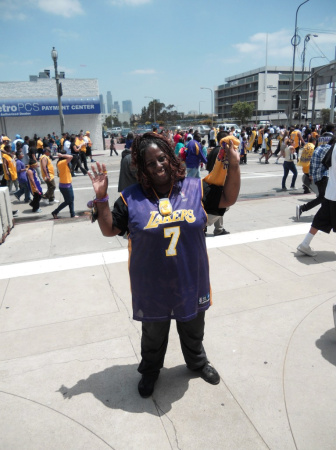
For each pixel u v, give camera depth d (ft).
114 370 9.43
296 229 21.02
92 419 7.85
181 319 7.52
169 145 7.27
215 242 19.06
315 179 21.03
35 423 7.77
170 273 7.25
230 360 9.65
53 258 17.97
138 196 7.35
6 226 22.26
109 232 7.43
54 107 96.84
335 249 17.56
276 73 358.23
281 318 11.59
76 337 10.97
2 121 96.32
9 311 12.70
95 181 7.07
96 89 101.35
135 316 7.70
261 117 326.65
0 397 8.54
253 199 30.37
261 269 15.47
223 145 7.23
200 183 7.58
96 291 13.98
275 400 8.23
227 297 13.09
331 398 8.22
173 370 9.36
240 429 7.49
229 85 418.92
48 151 32.37
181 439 7.30
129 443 7.24
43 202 34.24
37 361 9.88
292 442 7.14
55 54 65.05
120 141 136.36
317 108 290.97
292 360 9.55
